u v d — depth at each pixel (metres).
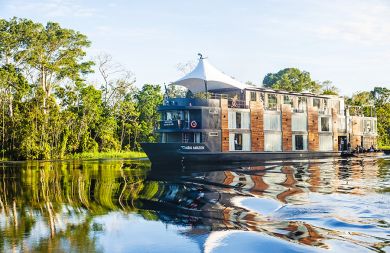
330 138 48.66
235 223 13.69
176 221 14.05
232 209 16.09
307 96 46.66
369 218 13.98
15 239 11.69
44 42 64.69
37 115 58.88
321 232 12.27
